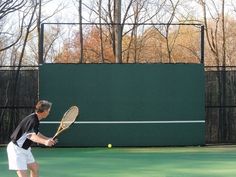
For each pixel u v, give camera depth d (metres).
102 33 28.11
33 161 6.68
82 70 14.05
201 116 14.28
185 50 30.45
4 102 14.40
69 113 6.91
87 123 14.02
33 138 6.23
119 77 14.13
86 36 27.61
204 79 14.33
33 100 14.38
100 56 27.72
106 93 14.09
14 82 14.40
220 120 15.02
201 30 14.38
